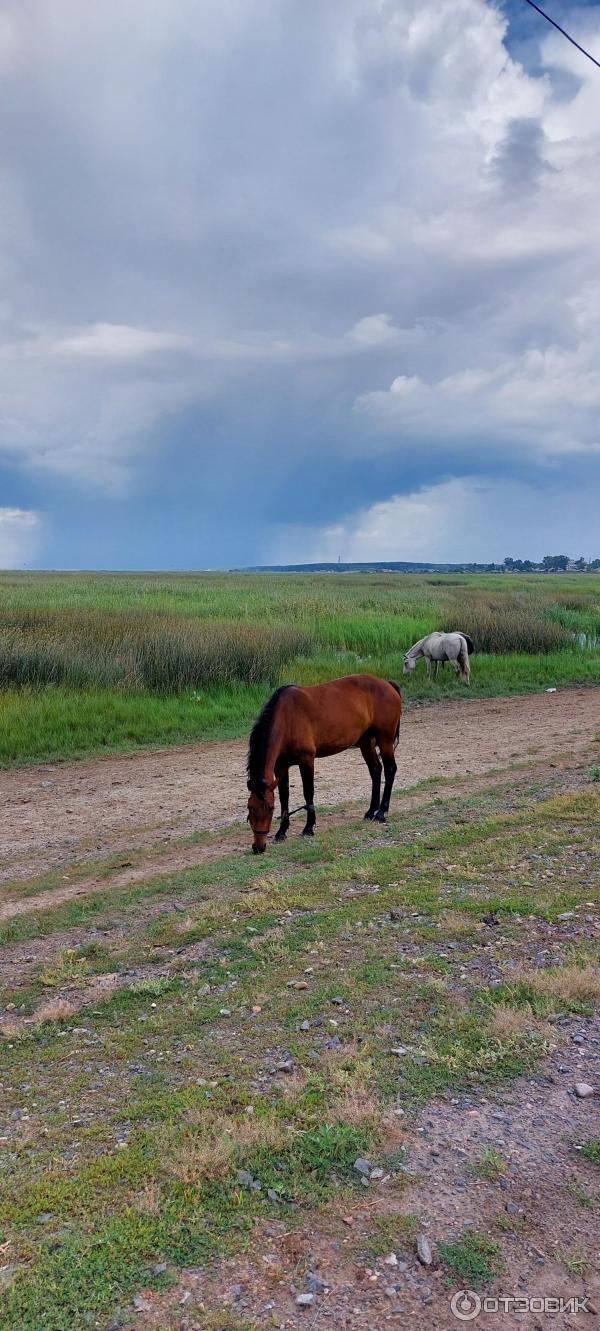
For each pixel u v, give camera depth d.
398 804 9.33
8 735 12.91
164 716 14.55
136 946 5.58
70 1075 3.99
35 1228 2.93
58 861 7.95
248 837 8.34
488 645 23.58
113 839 8.59
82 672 16.11
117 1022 4.52
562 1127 3.40
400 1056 3.90
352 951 5.11
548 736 13.30
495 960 4.88
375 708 8.38
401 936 5.29
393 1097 3.60
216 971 5.02
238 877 6.84
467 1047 3.96
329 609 30.28
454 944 5.12
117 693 15.69
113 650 17.08
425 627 24.94
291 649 20.27
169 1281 2.68
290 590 48.09
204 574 100.25
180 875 7.12
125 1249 2.81
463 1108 3.52
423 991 4.51
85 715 14.07
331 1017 4.30
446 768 11.35
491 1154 3.21
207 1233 2.87
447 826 7.89
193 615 28.12
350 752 13.02
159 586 51.44
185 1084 3.80
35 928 6.13
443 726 14.83
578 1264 2.74
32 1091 3.87
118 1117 3.59
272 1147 3.27
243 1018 4.39
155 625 20.75
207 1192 3.06
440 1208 2.97
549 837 7.21
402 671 19.48
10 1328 2.51
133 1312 2.57
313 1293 2.63
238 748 12.98
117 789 10.65
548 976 4.56
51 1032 4.47
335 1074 3.73
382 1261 2.75
